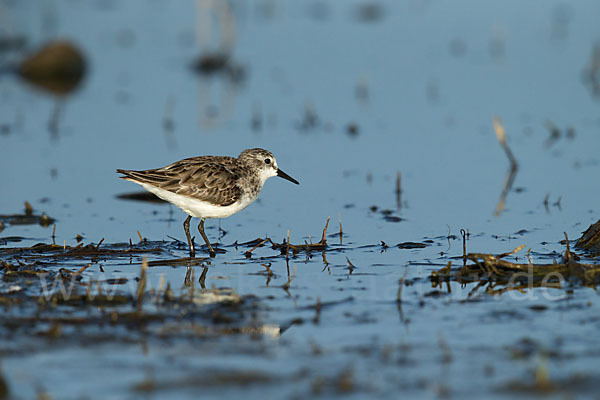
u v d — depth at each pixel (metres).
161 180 13.95
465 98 24.47
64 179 18.62
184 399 8.45
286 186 18.30
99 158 19.91
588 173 18.53
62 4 36.53
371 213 16.39
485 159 19.77
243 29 32.56
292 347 9.80
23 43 31.03
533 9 33.94
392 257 13.70
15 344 9.83
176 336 10.15
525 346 9.73
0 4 35.78
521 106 23.61
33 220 16.05
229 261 13.66
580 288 11.91
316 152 20.45
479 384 8.75
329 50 29.84
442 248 14.15
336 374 9.03
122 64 28.97
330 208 16.80
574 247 13.86
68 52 27.83
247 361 9.38
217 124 22.69
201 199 14.14
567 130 21.53
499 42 29.97
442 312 11.02
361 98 24.86
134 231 15.50
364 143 21.12
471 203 16.83
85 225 15.80
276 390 8.64
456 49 29.53
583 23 31.80
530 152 20.12
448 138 21.33
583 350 9.57
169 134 21.72
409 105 24.08
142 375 8.99
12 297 11.52
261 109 24.05
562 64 27.47
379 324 10.58
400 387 8.70
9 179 18.53
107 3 37.03
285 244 14.38
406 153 20.31
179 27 33.31
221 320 10.70
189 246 14.41
